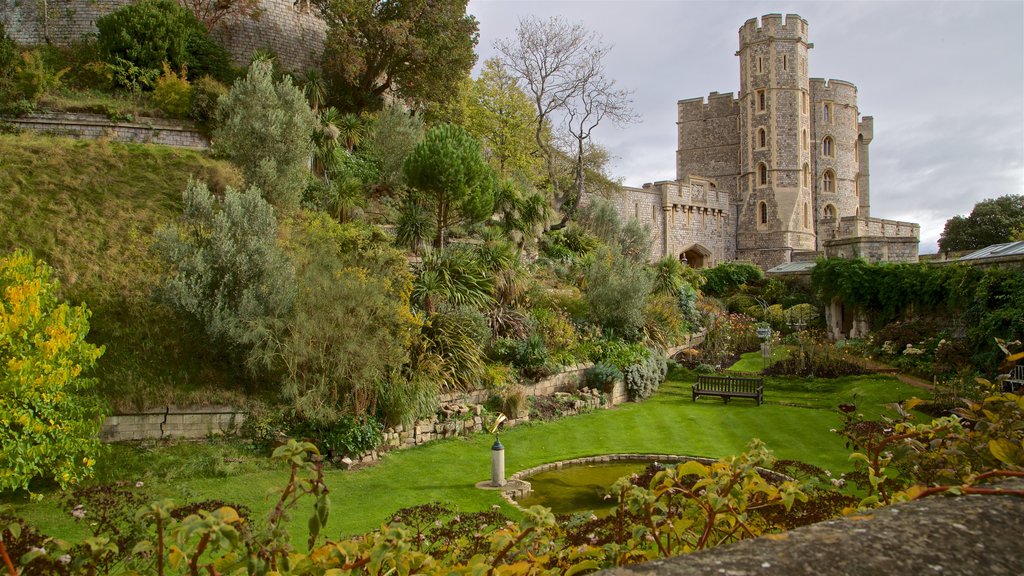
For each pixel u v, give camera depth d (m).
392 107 23.47
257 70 17.64
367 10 23.56
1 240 12.55
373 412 11.67
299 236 14.55
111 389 10.64
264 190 15.91
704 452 12.34
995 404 3.06
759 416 15.48
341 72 24.34
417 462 11.19
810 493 3.77
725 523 2.93
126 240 13.46
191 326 11.77
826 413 15.66
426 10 24.91
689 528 2.99
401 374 12.38
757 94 44.41
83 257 12.70
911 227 42.94
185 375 11.27
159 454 10.03
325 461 10.80
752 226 44.59
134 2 24.45
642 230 33.28
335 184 18.16
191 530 1.99
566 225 29.75
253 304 11.16
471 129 32.06
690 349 22.92
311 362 11.13
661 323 22.36
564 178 34.84
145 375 11.03
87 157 15.69
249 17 25.88
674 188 41.53
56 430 8.23
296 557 2.33
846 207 47.47
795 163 43.62
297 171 16.91
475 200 17.22
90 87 21.42
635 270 20.61
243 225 12.05
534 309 18.19
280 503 2.50
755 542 1.57
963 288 19.39
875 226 40.53
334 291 11.36
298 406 10.74
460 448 12.21
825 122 46.97
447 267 15.62
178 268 11.55
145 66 22.08
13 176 14.27
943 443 2.99
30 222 13.18
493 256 17.69
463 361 13.87
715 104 47.50
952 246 48.78
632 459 12.03
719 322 26.52
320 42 28.14
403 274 14.36
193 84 21.53
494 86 33.88
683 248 42.09
